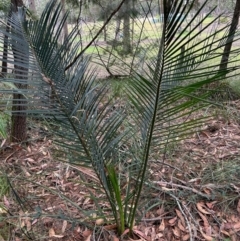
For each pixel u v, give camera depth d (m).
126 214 1.68
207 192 1.99
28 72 1.17
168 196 1.98
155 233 1.70
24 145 2.64
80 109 1.25
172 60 1.07
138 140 1.60
